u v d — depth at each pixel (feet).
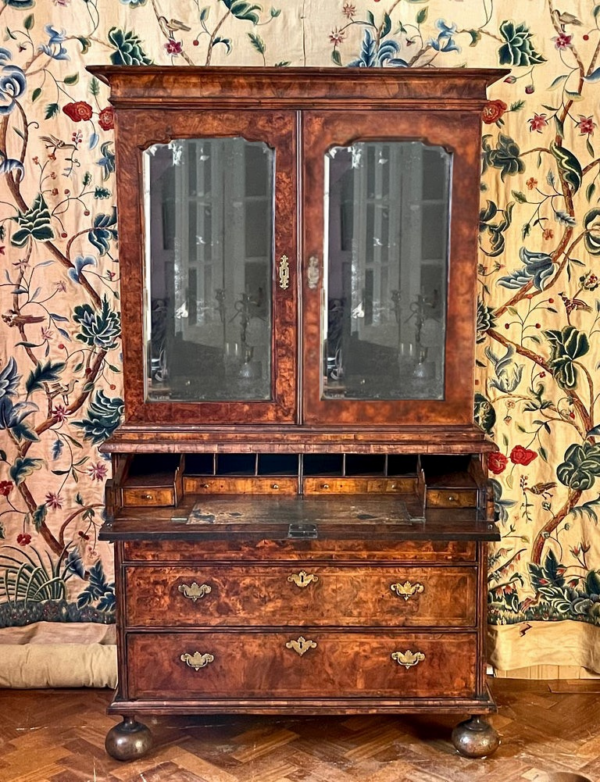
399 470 8.16
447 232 7.47
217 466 8.25
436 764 7.70
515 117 8.80
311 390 7.60
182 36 8.78
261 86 7.29
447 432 7.59
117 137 7.34
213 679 7.54
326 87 7.29
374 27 8.79
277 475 8.03
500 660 9.21
